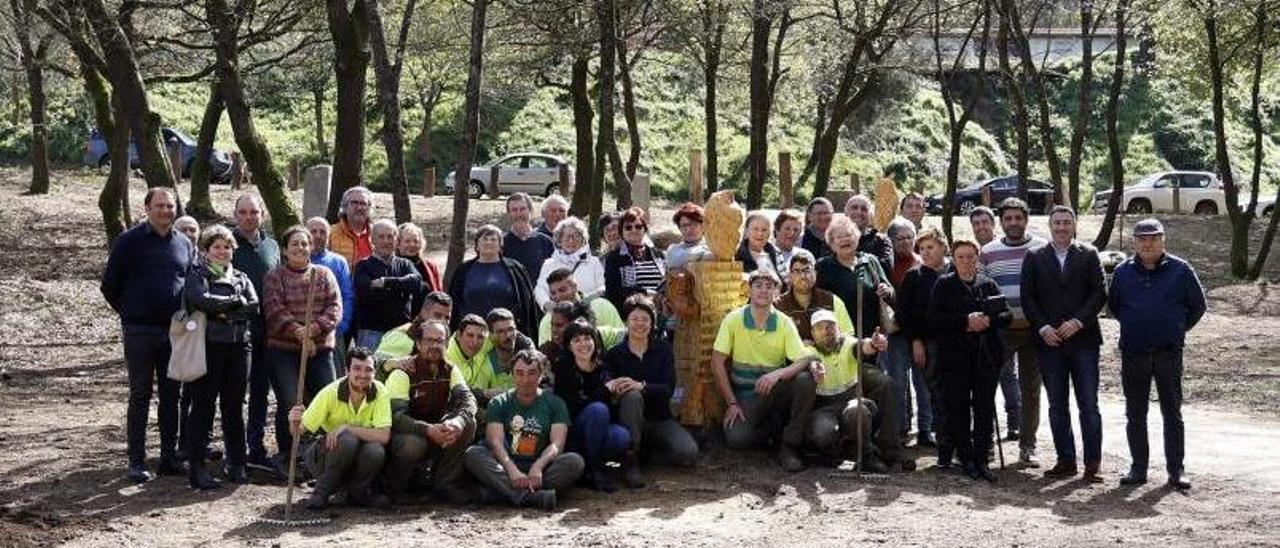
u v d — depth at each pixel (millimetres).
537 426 10086
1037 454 11961
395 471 9859
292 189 40438
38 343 17984
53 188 36438
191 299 9961
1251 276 31031
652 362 10828
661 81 55125
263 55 35281
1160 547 8727
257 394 10938
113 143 22359
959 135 27500
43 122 34906
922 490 10430
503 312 10578
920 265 11328
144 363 10328
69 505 9695
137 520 9289
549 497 9773
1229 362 19219
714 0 28766
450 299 10453
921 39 40281
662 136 51781
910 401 12555
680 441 10969
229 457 10430
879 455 11289
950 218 27594
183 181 41812
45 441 12016
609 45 23859
